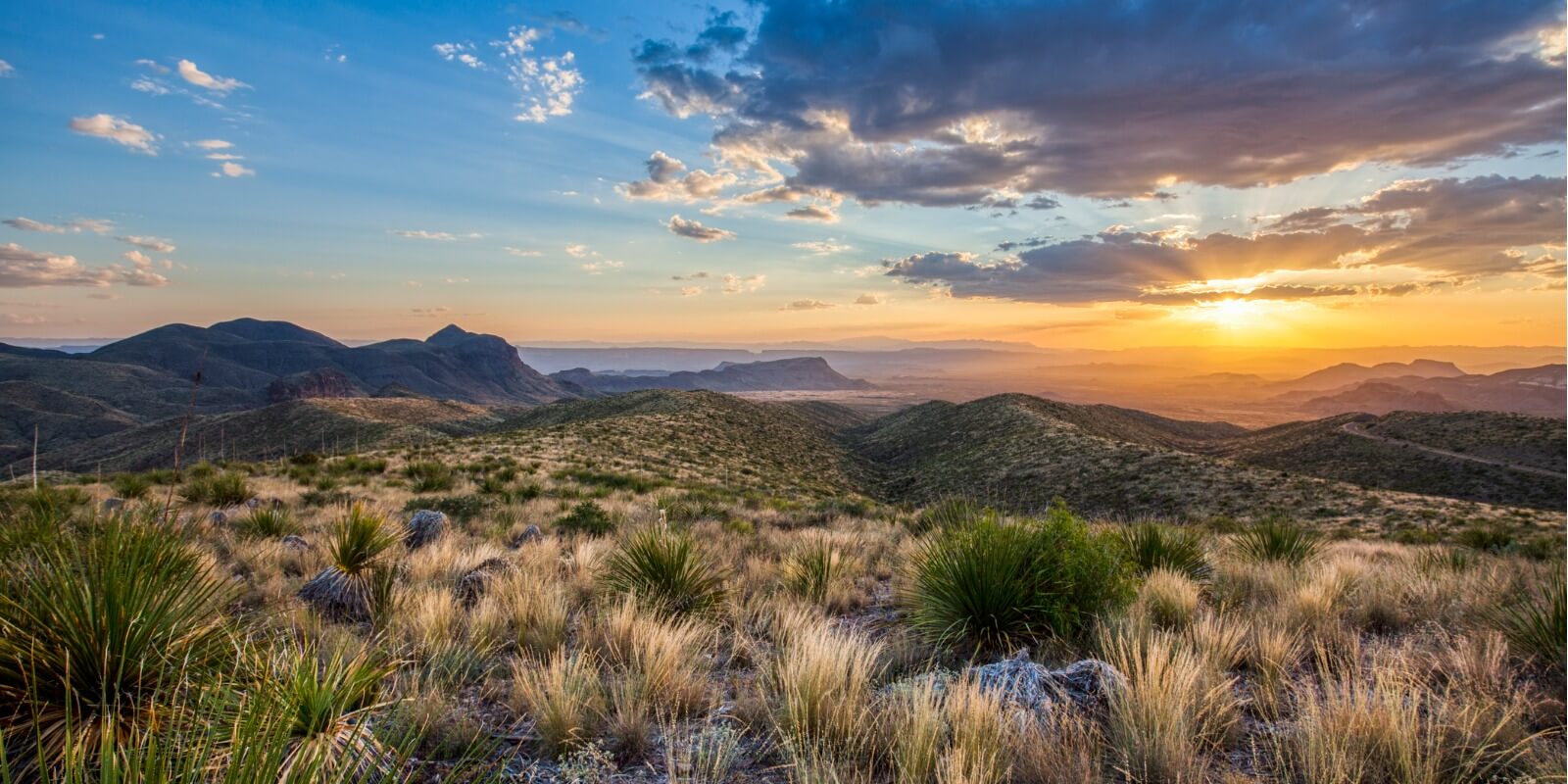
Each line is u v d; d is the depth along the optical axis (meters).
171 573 4.05
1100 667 4.45
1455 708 3.84
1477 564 9.31
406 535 11.29
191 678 3.52
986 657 5.60
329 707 3.36
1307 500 44.75
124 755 2.50
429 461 29.42
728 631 6.42
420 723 3.85
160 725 3.13
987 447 81.81
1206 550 9.94
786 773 3.46
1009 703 3.96
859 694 4.30
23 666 3.09
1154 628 5.52
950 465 80.00
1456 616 5.93
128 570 3.64
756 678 4.94
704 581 7.19
